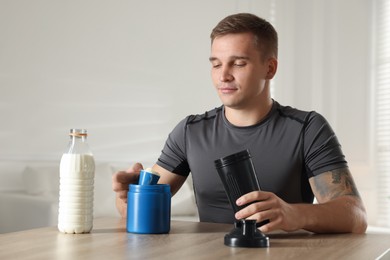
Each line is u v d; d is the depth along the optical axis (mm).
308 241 1196
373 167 4773
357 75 4902
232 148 1686
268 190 1652
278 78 5168
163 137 4473
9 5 3668
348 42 4965
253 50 1555
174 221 1533
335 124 4984
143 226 1251
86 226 1252
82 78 4020
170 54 4512
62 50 3916
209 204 1718
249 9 4992
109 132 4168
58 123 3891
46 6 3834
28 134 3748
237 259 964
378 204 4730
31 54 3764
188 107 4621
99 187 3430
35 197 3236
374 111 4797
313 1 5156
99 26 4109
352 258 1002
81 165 1250
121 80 4234
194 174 1737
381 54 4785
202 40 4715
